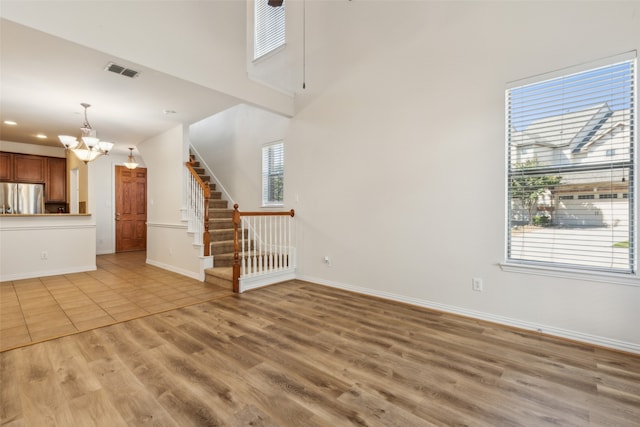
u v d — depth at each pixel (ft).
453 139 10.31
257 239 17.99
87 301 11.82
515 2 9.05
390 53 11.91
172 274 16.55
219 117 21.54
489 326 9.36
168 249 17.79
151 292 13.07
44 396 5.88
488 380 6.52
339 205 13.66
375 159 12.38
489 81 9.55
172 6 10.44
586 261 8.25
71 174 22.13
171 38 10.43
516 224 9.34
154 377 6.57
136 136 18.98
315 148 14.62
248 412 5.49
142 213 26.25
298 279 15.42
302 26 15.42
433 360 7.35
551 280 8.66
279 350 7.84
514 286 9.25
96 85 11.26
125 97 12.46
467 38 9.97
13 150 20.81
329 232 14.07
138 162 25.85
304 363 7.21
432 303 10.92
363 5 12.77
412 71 11.29
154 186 19.20
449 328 9.23
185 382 6.40
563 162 8.50
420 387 6.27
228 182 20.76
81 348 7.88
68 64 9.62
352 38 13.17
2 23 7.45
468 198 10.03
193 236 15.78
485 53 9.62
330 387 6.26
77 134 18.35
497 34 9.38
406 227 11.51
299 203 15.35
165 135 17.80
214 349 7.88
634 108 7.50
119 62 9.52
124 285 14.23
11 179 20.67
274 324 9.56
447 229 10.50
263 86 13.85
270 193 18.04
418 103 11.13
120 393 6.01
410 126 11.35
